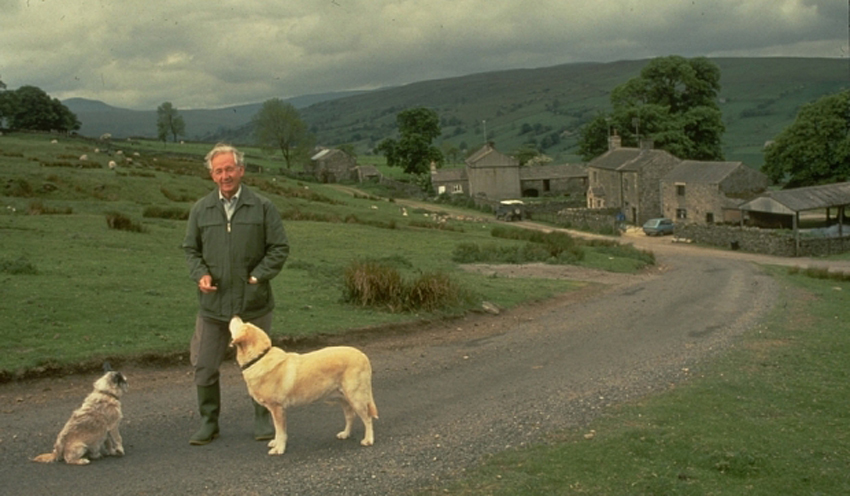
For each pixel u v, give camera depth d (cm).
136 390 971
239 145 15825
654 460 700
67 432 675
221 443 752
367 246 3228
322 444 751
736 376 1120
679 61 9412
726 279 2978
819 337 1521
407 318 1589
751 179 6469
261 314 747
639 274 3177
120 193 4175
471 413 892
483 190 10256
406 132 11538
